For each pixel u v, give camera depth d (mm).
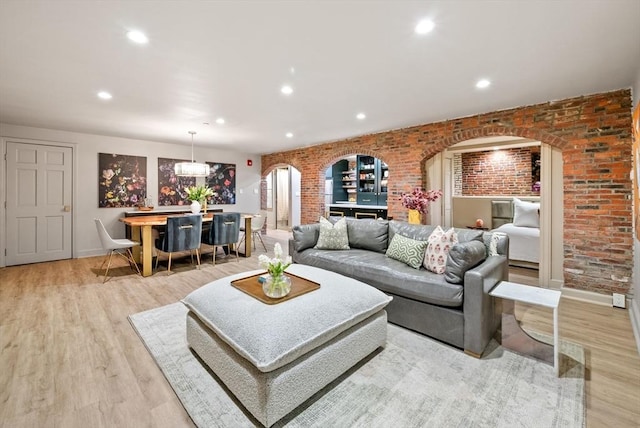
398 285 2602
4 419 1580
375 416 1612
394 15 1917
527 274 4379
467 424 1551
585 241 3377
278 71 2762
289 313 1802
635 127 2471
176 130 5227
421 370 2014
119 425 1557
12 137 4773
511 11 1872
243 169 7930
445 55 2459
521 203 4980
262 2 1783
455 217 5883
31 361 2109
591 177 3326
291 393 1608
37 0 1742
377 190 8352
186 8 1834
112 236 5797
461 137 4355
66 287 3738
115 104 3719
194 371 1999
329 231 3783
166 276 4254
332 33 2129
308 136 5770
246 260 5281
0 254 4711
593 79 2934
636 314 2705
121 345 2340
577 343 2387
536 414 1616
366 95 3414
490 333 2348
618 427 1530
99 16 1911
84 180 5477
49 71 2736
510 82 3020
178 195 6668
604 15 1908
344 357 1924
